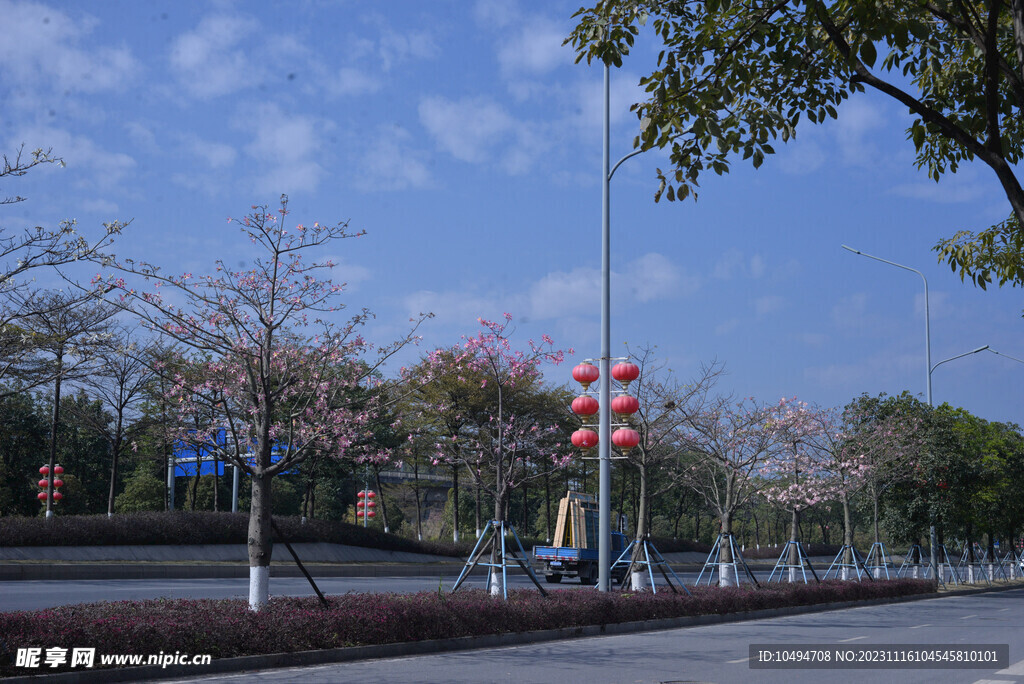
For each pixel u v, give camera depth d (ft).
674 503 205.98
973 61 26.58
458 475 142.51
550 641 48.67
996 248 33.40
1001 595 114.21
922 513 116.98
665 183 24.16
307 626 38.63
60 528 93.09
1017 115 26.84
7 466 152.35
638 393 81.97
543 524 188.55
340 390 53.16
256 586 42.16
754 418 85.92
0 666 29.66
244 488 161.79
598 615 53.78
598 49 25.27
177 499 169.99
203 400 47.65
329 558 113.50
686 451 94.02
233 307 46.85
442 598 47.80
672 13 24.82
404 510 199.31
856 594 84.64
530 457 118.83
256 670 35.32
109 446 160.97
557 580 111.75
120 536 97.14
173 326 45.78
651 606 58.39
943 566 125.59
